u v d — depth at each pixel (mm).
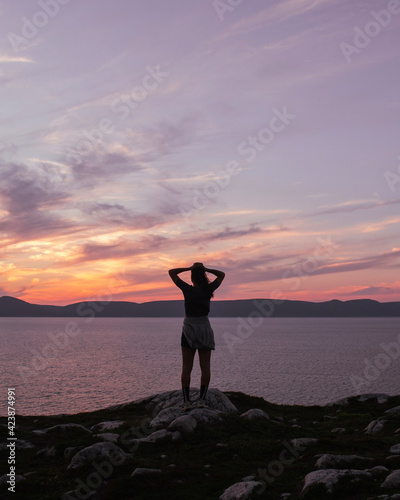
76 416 14203
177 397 13250
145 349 150375
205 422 10125
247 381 74250
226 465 7762
